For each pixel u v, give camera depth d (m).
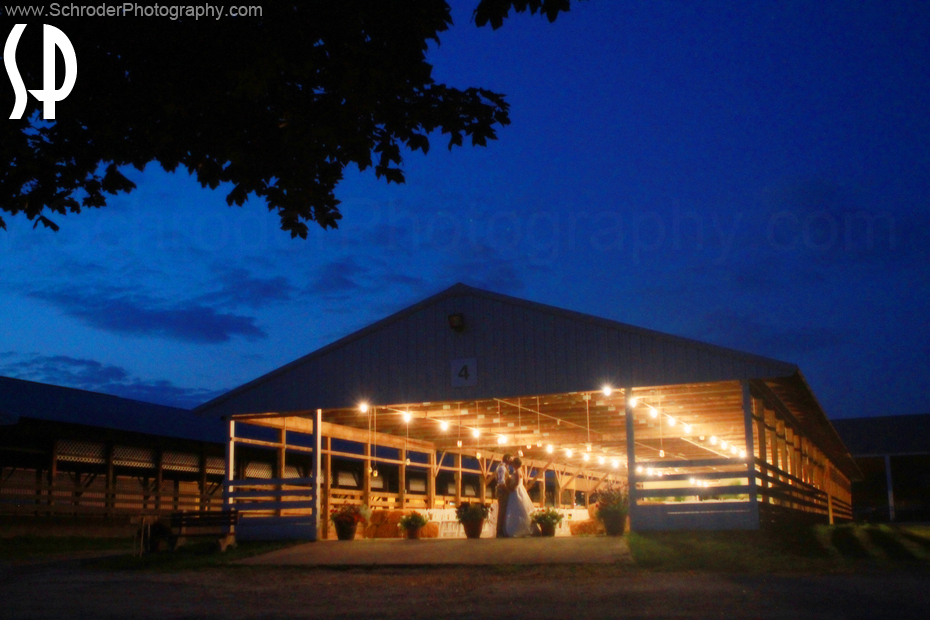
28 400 20.70
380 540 15.38
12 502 18.64
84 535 20.41
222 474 25.88
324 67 6.69
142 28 6.50
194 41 6.52
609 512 15.20
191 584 10.75
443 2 6.64
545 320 15.31
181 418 25.61
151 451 23.11
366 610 8.28
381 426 21.34
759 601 8.06
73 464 20.70
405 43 6.71
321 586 10.41
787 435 19.97
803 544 12.57
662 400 18.36
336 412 18.66
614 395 17.73
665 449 29.55
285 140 6.97
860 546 12.43
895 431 38.97
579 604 8.27
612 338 14.75
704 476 13.84
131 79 6.81
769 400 16.80
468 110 7.18
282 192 7.33
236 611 8.40
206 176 7.30
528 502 16.39
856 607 7.61
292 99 6.92
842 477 37.44
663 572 10.62
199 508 24.56
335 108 6.91
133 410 24.38
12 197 7.02
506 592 9.36
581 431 23.89
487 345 15.65
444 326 16.03
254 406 16.86
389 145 7.18
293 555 13.70
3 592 10.09
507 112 7.25
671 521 13.77
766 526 14.79
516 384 15.27
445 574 11.32
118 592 10.00
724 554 11.69
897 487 42.31
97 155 7.12
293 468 28.02
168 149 7.14
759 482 22.70
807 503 21.59
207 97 6.78
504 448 27.84
